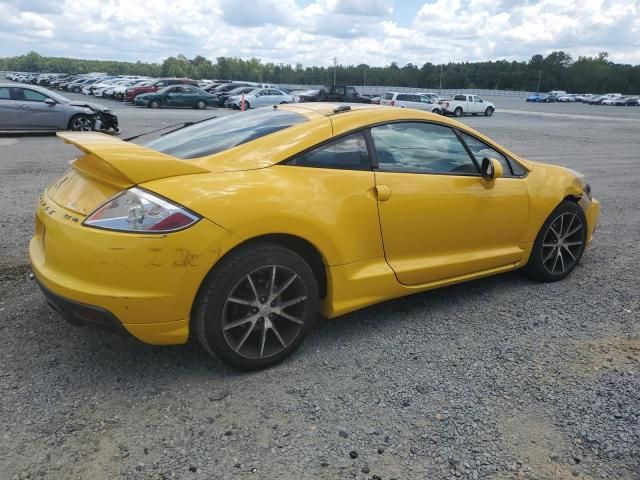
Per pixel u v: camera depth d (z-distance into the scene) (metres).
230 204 2.85
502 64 135.12
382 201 3.45
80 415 2.71
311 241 3.15
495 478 2.38
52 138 14.98
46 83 55.56
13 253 4.95
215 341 2.94
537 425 2.74
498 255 4.19
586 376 3.20
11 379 2.99
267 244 3.01
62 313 2.91
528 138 20.00
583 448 2.58
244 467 2.39
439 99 39.66
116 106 33.72
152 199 2.73
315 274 3.40
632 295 4.48
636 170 12.32
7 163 10.23
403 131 3.72
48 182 8.42
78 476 2.31
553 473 2.42
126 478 2.31
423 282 3.79
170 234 2.69
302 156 3.25
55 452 2.44
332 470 2.39
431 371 3.22
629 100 81.94
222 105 37.88
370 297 3.52
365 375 3.16
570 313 4.10
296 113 3.72
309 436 2.61
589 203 4.91
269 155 3.20
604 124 30.75
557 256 4.68
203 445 2.53
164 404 2.82
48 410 2.73
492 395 2.99
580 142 18.98
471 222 3.94
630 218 7.41
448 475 2.39
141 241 2.66
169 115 26.61
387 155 3.59
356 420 2.74
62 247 2.80
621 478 2.40
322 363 3.28
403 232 3.59
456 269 3.93
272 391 2.97
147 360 3.24
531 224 4.38
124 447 2.49
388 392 2.99
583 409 2.88
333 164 3.35
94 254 2.69
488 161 3.96
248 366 3.10
